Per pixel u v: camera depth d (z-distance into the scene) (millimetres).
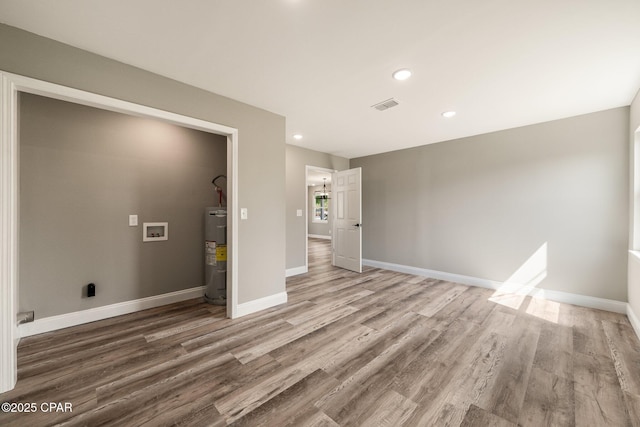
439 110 3004
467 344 2207
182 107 2365
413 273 4680
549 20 1568
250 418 1415
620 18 1537
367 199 5406
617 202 2893
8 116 1598
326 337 2326
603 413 1458
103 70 1967
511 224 3617
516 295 3488
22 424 1368
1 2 1431
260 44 1842
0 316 1576
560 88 2453
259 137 2947
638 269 2371
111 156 2785
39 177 2385
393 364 1918
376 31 1700
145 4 1465
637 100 2508
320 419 1410
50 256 2436
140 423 1381
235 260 2744
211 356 2012
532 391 1636
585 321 2660
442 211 4320
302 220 4844
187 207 3352
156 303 3078
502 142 3695
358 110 3020
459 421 1399
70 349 2098
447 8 1490
